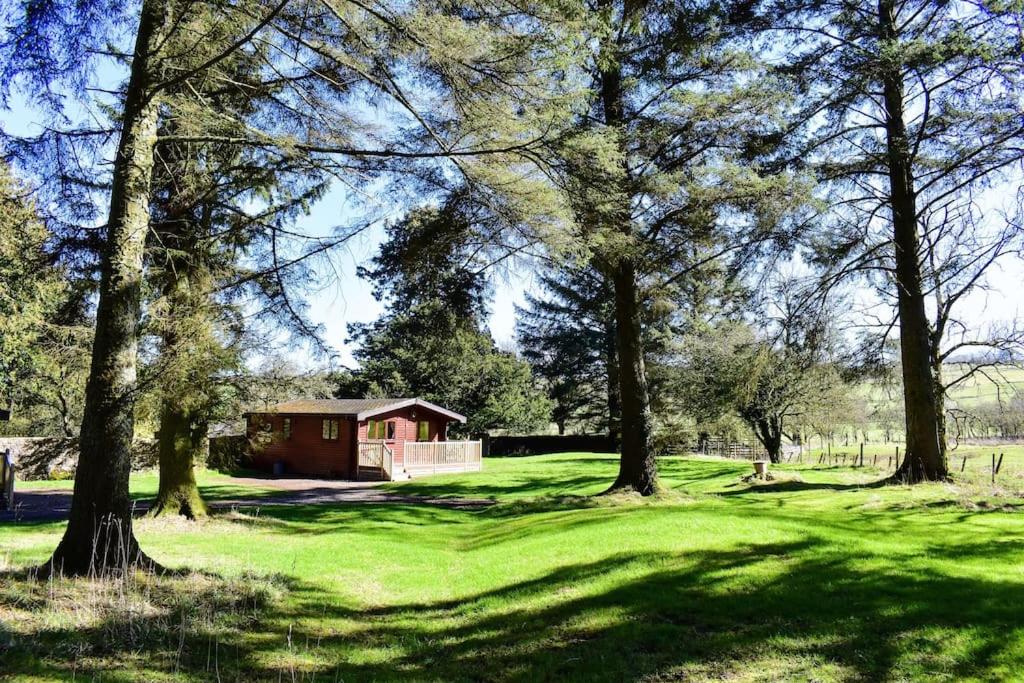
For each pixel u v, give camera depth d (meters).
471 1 7.13
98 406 7.11
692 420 29.30
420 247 11.97
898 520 10.79
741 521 9.85
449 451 31.16
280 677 4.98
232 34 8.42
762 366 18.27
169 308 10.22
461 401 42.00
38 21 6.73
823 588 6.57
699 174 13.54
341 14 7.41
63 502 18.03
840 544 8.23
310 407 31.91
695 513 10.91
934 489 15.28
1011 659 4.69
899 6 15.92
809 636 5.47
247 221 10.81
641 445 15.67
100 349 7.19
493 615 6.79
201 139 7.77
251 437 14.79
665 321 30.70
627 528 9.80
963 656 4.83
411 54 7.47
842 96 16.23
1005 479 17.44
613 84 14.58
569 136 8.38
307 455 31.59
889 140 16.64
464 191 8.70
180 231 11.06
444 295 13.87
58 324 10.66
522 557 9.05
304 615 6.84
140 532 11.48
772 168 16.25
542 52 7.38
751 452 38.22
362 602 7.62
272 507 16.95
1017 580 6.57
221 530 12.09
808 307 17.33
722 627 5.86
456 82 7.49
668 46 14.20
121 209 7.35
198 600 6.71
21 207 8.73
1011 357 16.95
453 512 16.45
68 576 6.75
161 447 13.10
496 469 29.48
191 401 10.87
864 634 5.41
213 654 5.32
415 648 5.94
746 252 15.61
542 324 46.78
